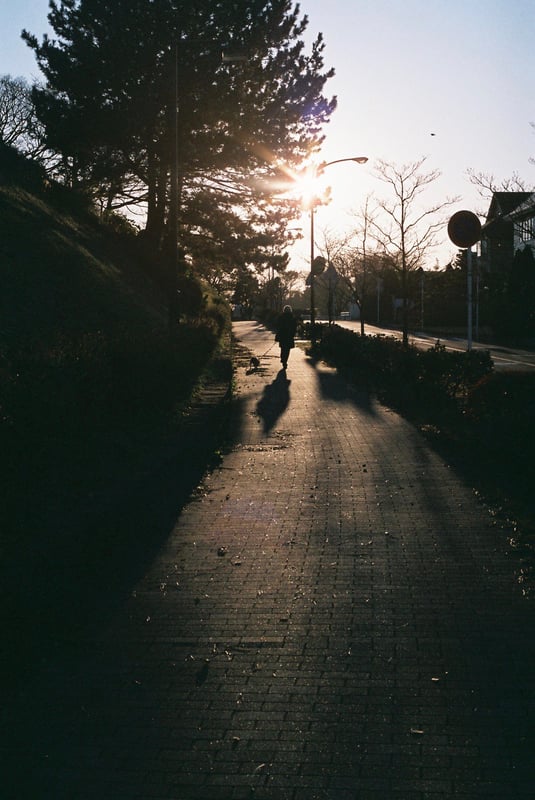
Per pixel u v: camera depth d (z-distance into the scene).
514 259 47.62
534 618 5.75
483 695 4.60
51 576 5.95
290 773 3.83
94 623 5.79
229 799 3.64
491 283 51.12
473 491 9.50
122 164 33.88
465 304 63.97
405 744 4.08
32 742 4.16
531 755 3.95
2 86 40.09
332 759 3.95
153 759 3.98
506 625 5.63
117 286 25.56
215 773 3.85
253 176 35.81
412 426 14.39
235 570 6.93
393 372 19.75
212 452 12.22
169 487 9.38
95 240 30.81
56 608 5.89
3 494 7.00
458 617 5.80
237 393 19.91
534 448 9.52
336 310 85.00
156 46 31.61
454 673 4.89
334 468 11.09
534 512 8.43
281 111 33.97
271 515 8.74
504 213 19.05
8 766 3.93
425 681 4.79
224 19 32.19
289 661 5.11
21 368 8.67
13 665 5.03
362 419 15.39
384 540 7.72
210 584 6.59
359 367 24.00
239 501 9.41
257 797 3.65
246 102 33.41
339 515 8.66
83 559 6.56
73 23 32.75
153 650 5.30
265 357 32.22
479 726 4.25
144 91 31.55
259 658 5.16
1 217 22.56
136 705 4.54
